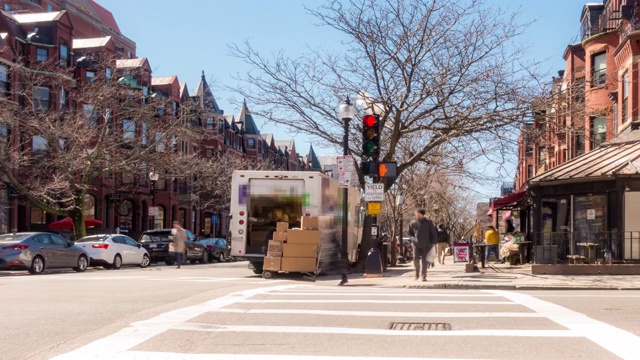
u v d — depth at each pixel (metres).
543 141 21.02
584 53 32.94
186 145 60.38
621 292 12.96
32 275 20.23
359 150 22.66
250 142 80.81
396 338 7.16
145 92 50.69
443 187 37.06
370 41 20.16
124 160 32.53
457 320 8.44
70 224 40.38
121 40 75.56
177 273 20.56
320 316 8.78
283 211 19.28
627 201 17.72
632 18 24.52
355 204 23.67
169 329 7.66
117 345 6.74
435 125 21.12
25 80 33.97
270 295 11.43
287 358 6.12
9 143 31.91
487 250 23.73
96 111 32.31
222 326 7.91
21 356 6.32
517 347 6.66
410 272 20.47
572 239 18.14
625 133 23.62
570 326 7.86
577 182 18.67
